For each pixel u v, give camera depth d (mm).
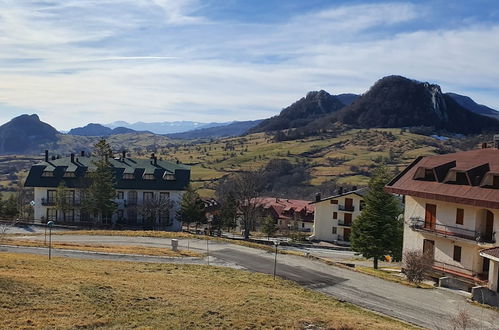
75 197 78938
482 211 35594
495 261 30734
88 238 51688
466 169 36062
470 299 31484
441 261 38625
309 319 22047
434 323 25891
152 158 85125
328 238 89188
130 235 54156
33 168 81188
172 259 40250
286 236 90750
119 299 23266
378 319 25078
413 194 39125
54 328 18500
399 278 38781
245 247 48531
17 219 75500
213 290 27547
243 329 20250
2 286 22922
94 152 87438
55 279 25828
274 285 31750
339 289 32875
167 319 20891
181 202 77875
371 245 48719
